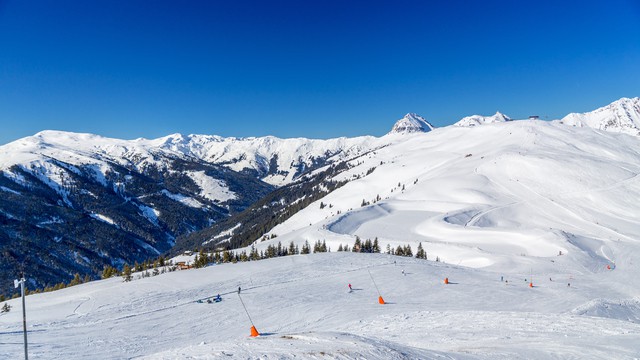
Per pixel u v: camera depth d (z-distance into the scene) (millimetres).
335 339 16641
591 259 91000
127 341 33688
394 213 172125
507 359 14875
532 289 52469
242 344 16094
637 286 57156
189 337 34875
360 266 67000
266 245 138250
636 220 149500
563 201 171250
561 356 15242
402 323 28562
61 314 46594
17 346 31906
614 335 19594
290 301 46188
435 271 63656
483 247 113062
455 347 18359
